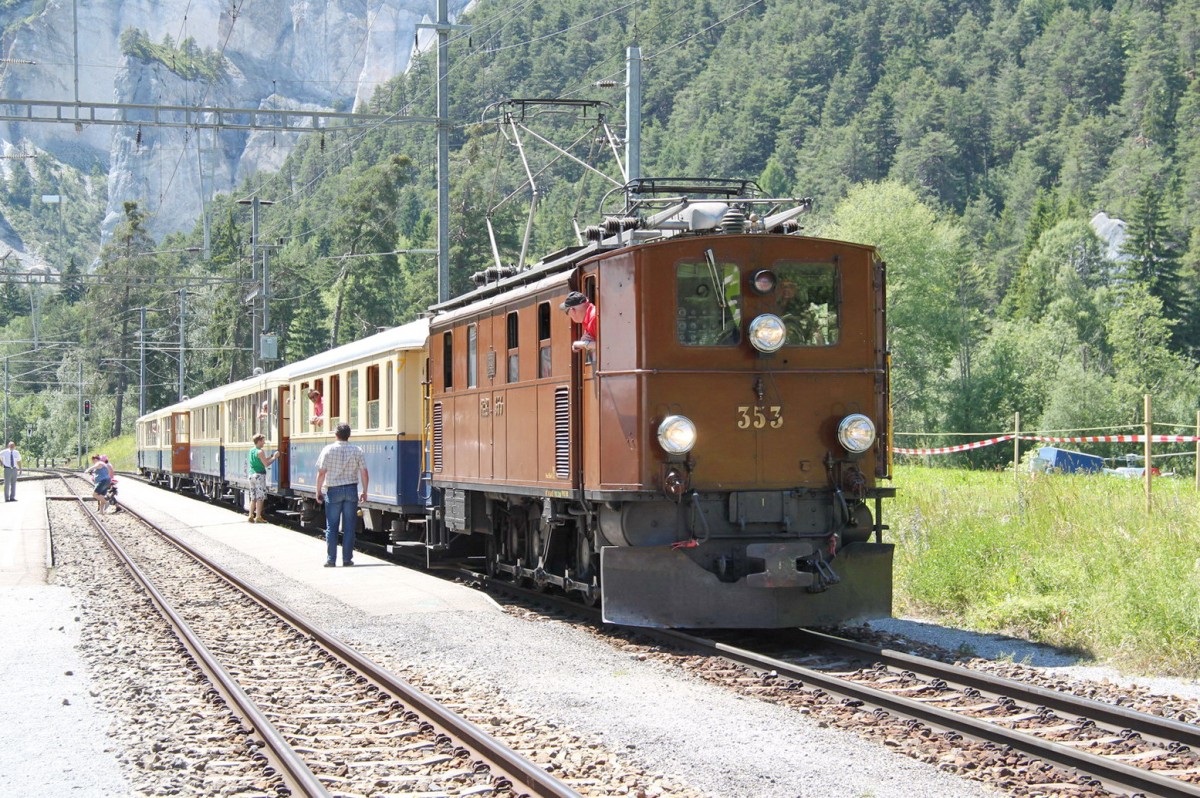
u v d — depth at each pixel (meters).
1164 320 81.81
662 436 10.27
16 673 10.05
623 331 10.59
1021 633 10.95
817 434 10.73
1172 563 11.27
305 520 25.00
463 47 131.25
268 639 11.77
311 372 24.08
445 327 15.51
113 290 101.88
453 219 84.50
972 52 193.00
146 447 61.44
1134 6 186.75
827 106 174.88
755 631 11.38
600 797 6.22
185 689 9.34
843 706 8.03
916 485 24.70
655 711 8.13
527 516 13.55
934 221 66.25
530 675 9.52
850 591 10.66
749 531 10.57
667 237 10.69
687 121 171.88
